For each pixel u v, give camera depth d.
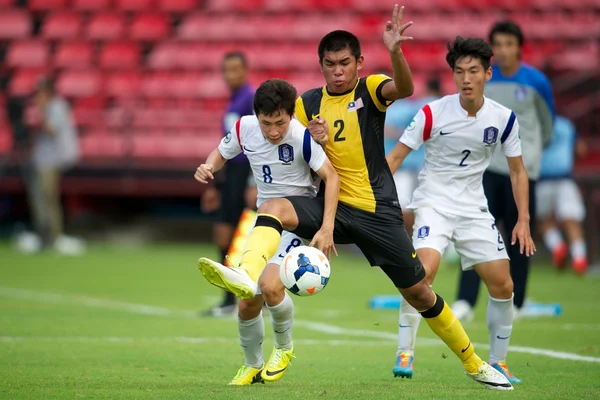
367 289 47.31
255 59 73.12
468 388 19.88
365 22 74.12
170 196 73.00
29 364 22.98
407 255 19.88
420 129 22.67
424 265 21.81
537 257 62.06
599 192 56.50
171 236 73.06
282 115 18.67
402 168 51.22
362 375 22.11
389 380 21.30
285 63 72.75
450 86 70.06
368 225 19.83
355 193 19.98
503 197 30.17
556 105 68.69
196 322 33.09
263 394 18.47
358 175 20.05
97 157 68.94
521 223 21.97
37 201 64.81
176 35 76.00
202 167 20.16
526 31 71.69
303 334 30.31
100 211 72.81
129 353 25.20
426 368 23.55
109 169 66.88
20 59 76.12
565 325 32.38
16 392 18.78
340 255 68.50
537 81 30.16
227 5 76.38
